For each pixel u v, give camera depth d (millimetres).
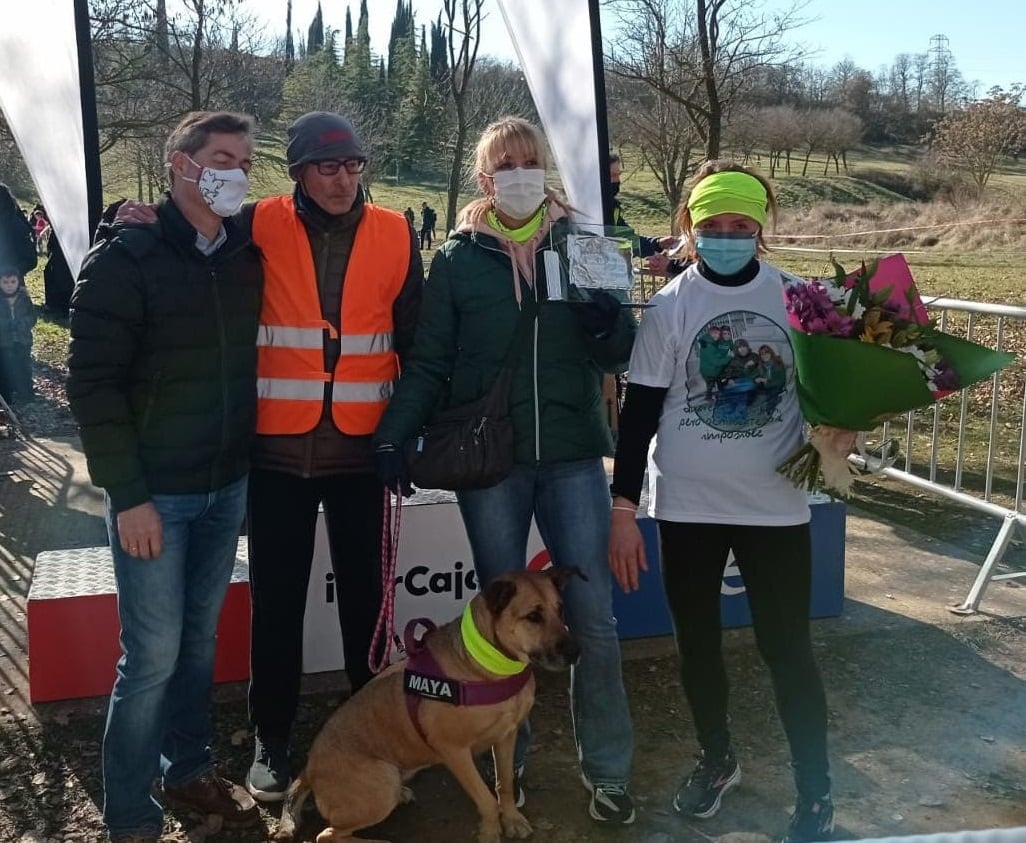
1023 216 26312
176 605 2697
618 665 2971
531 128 2803
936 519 5918
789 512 2701
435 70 30453
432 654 2812
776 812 3084
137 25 13094
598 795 2982
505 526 2875
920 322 2549
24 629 4371
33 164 4371
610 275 2762
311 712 3746
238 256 2719
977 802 3125
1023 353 10227
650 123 14719
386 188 36250
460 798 3207
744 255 2623
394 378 3145
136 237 2520
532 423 2803
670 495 2773
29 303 8961
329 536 3268
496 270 2791
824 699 2760
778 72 15508
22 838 2951
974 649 4223
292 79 25781
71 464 7176
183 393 2623
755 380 2650
